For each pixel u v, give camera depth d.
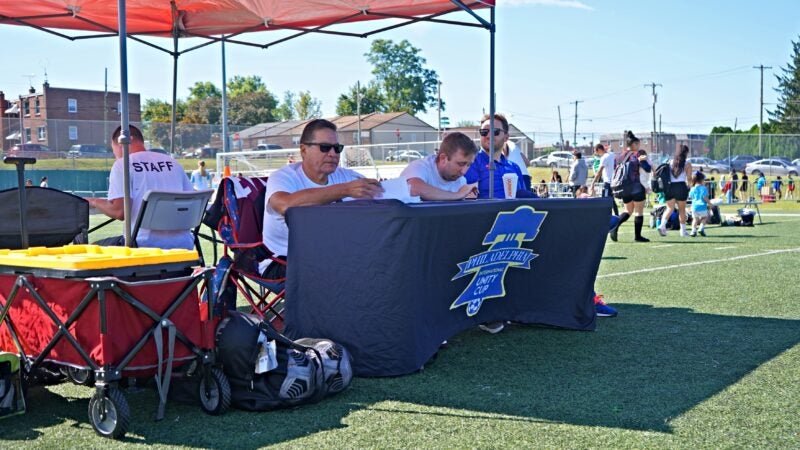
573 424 3.25
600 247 5.20
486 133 5.84
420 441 3.05
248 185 4.80
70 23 7.52
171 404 3.61
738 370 4.15
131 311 3.22
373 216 3.89
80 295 3.16
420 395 3.69
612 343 4.83
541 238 4.90
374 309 3.96
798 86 77.69
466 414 3.40
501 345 4.79
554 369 4.18
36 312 3.35
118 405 3.10
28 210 4.77
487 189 5.82
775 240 12.13
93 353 3.15
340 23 7.56
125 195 3.96
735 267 8.68
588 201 5.09
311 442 3.04
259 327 3.47
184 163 29.06
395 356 3.99
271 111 82.81
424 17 7.01
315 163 4.50
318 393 3.54
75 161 27.41
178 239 4.80
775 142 37.12
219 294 4.57
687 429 3.19
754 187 28.73
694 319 5.62
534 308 5.09
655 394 3.70
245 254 4.68
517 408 3.48
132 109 48.72
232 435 3.14
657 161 31.69
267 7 7.17
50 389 3.92
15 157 3.85
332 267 4.04
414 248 3.92
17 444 3.06
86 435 3.18
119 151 4.94
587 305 5.21
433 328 4.22
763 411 3.43
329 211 4.01
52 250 3.56
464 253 4.29
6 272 3.39
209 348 3.44
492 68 5.30
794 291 6.90
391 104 87.06
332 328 4.06
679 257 9.78
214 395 3.41
